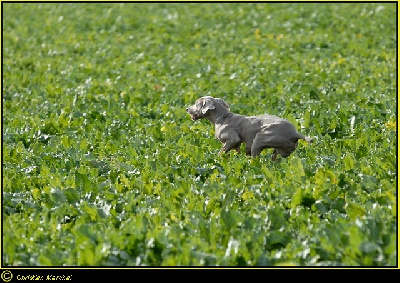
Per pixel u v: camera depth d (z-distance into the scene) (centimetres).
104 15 10762
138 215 2788
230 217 2764
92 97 5722
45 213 2977
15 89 6341
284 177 3412
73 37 9238
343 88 5706
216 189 3198
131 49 8206
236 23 9638
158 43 8550
